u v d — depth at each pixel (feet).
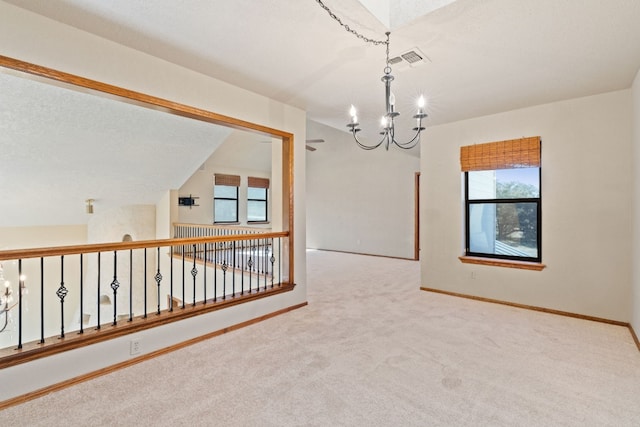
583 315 11.25
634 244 9.95
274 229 13.76
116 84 7.64
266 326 10.47
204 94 9.41
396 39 7.42
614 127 10.68
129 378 7.29
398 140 17.66
